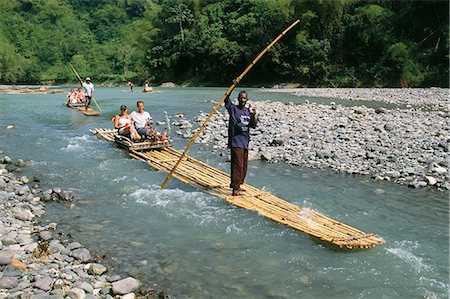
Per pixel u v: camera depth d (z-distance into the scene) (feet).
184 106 84.99
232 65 192.34
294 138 45.19
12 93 131.54
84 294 16.10
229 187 29.84
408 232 22.84
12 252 19.13
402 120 56.18
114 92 145.69
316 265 19.25
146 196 28.32
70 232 22.56
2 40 349.20
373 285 17.53
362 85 154.40
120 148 42.98
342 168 34.71
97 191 29.43
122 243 21.33
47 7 421.18
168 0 243.81
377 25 159.33
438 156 37.19
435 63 147.02
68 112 75.46
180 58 222.28
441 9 151.94
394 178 32.32
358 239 21.22
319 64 163.32
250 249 20.83
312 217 24.23
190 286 17.39
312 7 170.91
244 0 221.46
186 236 22.26
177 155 39.01
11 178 32.22
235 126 27.45
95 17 432.25
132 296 16.46
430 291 17.02
